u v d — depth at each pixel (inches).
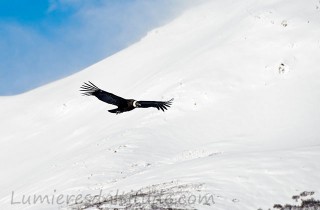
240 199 1157.7
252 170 1310.3
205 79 2736.2
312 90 2422.5
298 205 1121.4
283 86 2519.7
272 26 2945.4
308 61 2618.1
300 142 2022.6
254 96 2517.2
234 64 2792.8
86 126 3122.5
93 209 1160.2
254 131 2249.0
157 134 2330.2
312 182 1225.4
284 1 3171.8
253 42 2891.2
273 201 1157.7
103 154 2087.8
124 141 2265.0
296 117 2260.1
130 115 2827.3
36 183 2016.5
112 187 1520.7
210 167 1403.8
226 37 3149.6
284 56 2682.1
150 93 2952.8
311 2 3038.9
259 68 2691.9
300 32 2800.2
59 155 2758.4
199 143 2236.7
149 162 1983.3
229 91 2615.7
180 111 2546.8
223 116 2425.0
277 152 1441.9
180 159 2022.6
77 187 1718.8
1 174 2854.3
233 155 1499.8
